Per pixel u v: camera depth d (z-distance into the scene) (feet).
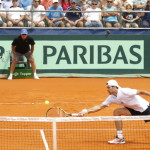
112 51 151.94
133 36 152.46
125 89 65.31
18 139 68.08
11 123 78.74
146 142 66.85
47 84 131.34
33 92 115.65
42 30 149.28
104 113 89.15
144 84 133.39
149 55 153.28
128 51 152.56
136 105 66.18
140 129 74.74
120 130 66.18
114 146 64.54
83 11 149.48
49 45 149.59
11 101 102.94
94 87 125.49
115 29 151.53
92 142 66.69
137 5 155.74
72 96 110.01
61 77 149.38
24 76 145.07
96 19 151.02
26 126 76.64
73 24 150.30
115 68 152.25
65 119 58.03
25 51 142.10
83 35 150.82
